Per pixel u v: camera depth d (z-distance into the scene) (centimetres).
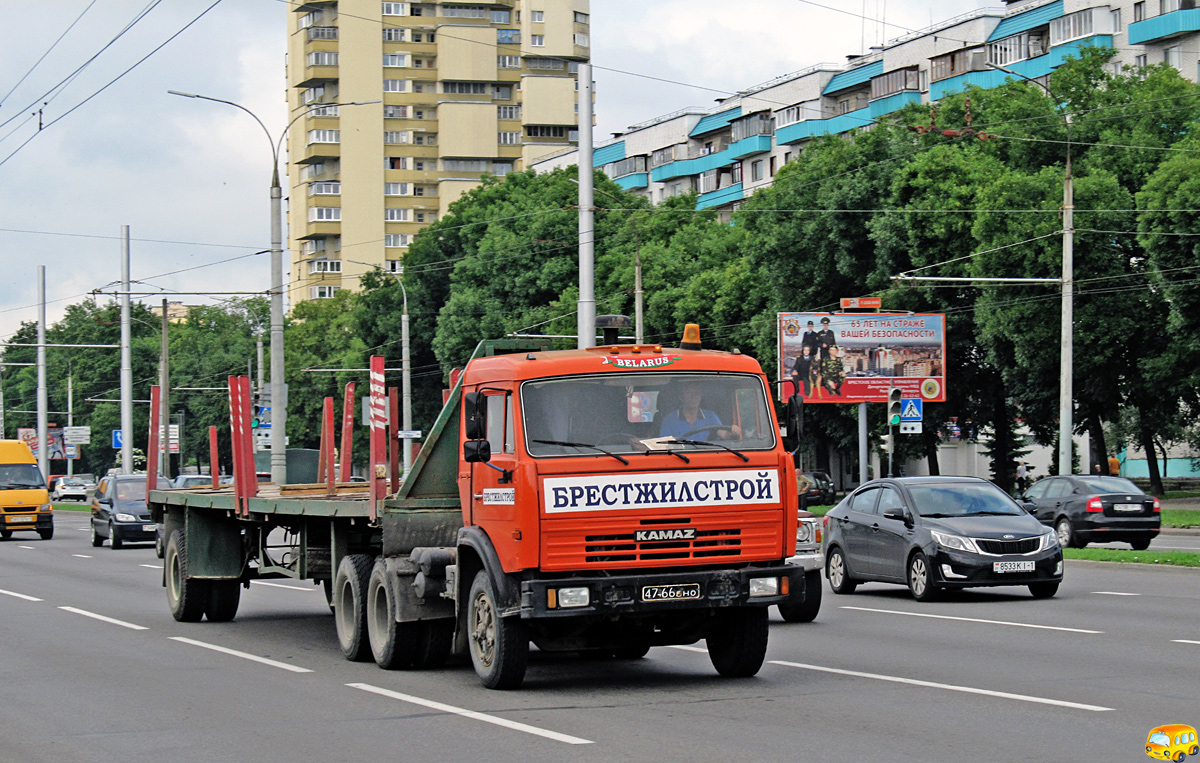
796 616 1527
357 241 11438
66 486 8956
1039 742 782
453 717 919
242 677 1155
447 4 11838
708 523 1000
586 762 752
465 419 1018
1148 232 3834
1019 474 5666
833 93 8225
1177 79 4406
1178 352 4012
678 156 9550
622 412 1008
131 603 1927
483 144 11744
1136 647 1236
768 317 5078
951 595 1853
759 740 805
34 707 1008
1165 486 5675
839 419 5109
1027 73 6881
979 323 4203
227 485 1808
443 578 1133
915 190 4506
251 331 9850
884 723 856
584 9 12281
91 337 10856
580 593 959
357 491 1548
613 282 5997
